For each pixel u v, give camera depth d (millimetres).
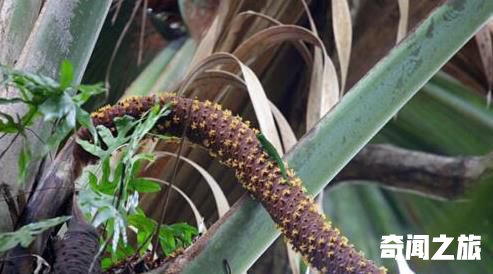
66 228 2715
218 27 3828
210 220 4320
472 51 4582
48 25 2865
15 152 2730
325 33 4605
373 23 4621
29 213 2682
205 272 2738
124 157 2645
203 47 3799
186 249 2809
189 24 4375
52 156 2797
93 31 2904
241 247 2760
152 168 4082
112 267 2832
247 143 2777
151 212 4203
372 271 2629
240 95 4254
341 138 2891
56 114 2424
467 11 2990
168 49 4570
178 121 2848
